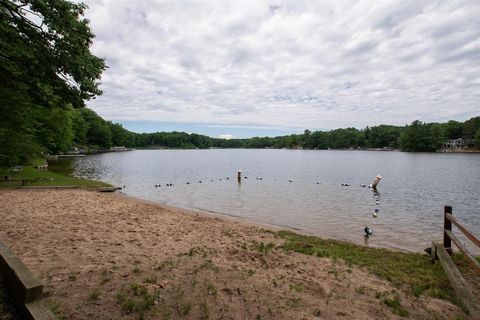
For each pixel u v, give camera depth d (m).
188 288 4.71
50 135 34.72
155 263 5.80
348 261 6.84
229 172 40.62
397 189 24.78
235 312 4.11
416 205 17.91
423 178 33.09
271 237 9.09
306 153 127.44
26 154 16.02
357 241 10.38
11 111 10.83
